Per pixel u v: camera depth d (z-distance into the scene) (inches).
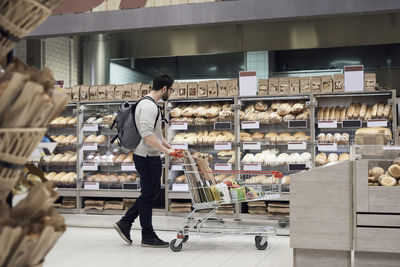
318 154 252.8
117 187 274.7
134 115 201.0
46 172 290.0
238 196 196.5
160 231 252.5
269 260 173.6
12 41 44.3
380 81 329.1
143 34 344.8
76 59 362.0
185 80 375.2
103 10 246.1
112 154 279.4
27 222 40.8
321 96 254.4
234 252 190.2
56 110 44.6
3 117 39.3
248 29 326.6
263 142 257.6
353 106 254.4
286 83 251.0
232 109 260.7
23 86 39.0
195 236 233.0
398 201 143.3
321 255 150.8
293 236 151.4
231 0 233.1
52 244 42.1
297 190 151.6
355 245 146.0
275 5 226.4
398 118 303.0
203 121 262.2
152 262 170.4
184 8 238.1
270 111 261.3
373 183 145.9
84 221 267.7
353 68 242.8
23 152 41.6
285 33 321.4
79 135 277.4
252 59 350.3
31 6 43.0
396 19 305.6
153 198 204.1
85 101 275.9
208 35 333.7
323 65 356.2
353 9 217.8
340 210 147.9
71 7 248.8
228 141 259.0
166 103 265.0
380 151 145.6
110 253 188.2
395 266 145.3
